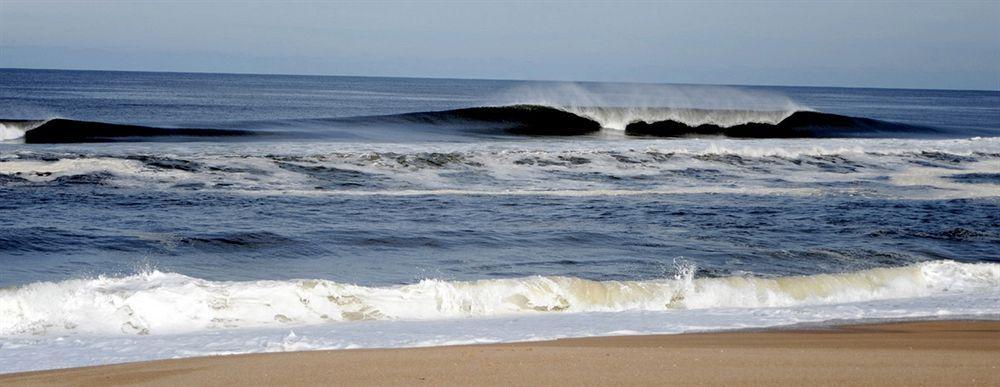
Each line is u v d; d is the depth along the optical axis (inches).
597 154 1962.4
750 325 750.5
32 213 1256.2
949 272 1004.6
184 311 759.1
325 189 1533.0
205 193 1450.5
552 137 2908.5
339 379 527.5
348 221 1275.8
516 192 1566.2
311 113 4899.1
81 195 1393.9
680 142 2432.3
